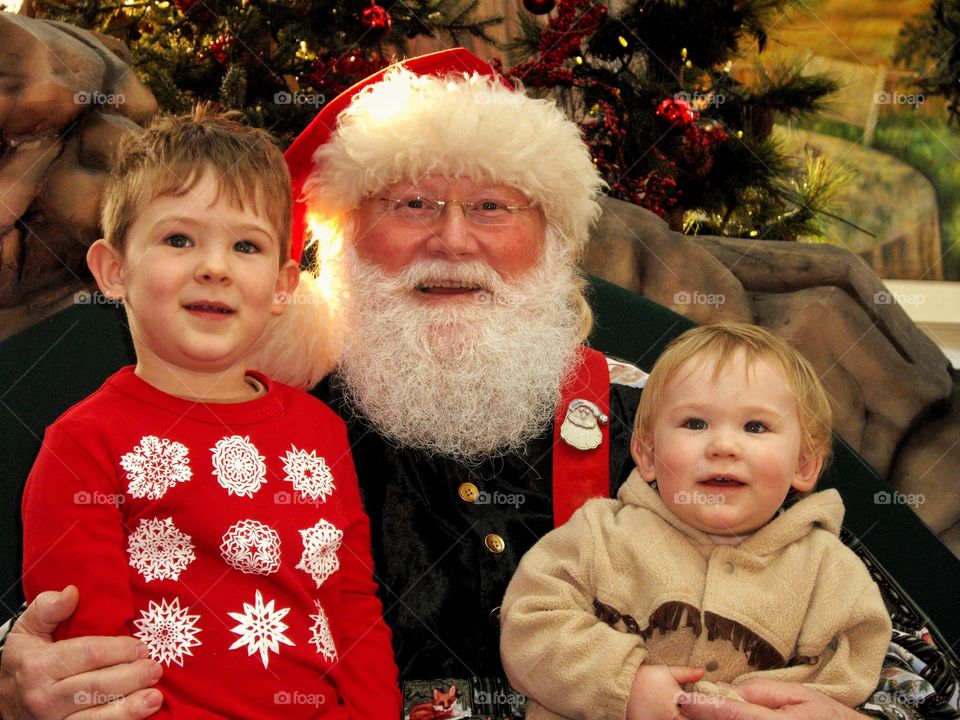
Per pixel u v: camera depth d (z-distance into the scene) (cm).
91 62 288
